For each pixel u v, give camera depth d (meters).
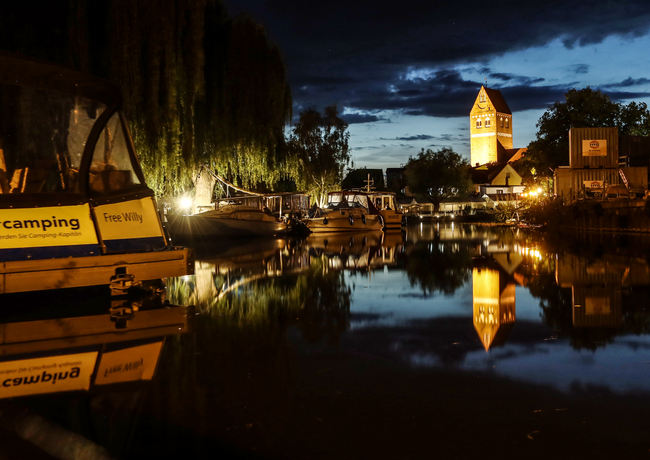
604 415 3.15
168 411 3.26
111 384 3.73
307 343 5.02
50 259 5.71
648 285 8.44
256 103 24.17
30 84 6.02
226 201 26.86
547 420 3.09
